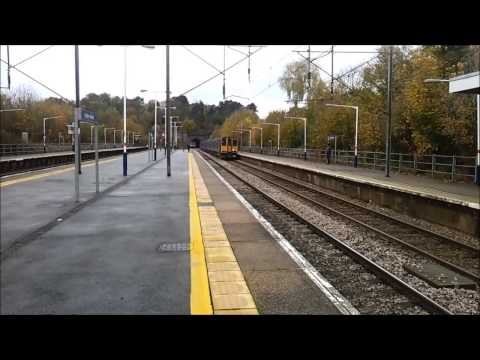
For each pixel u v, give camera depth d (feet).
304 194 75.56
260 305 19.26
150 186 63.52
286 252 28.89
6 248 27.48
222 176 101.96
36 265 23.98
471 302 23.57
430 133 95.86
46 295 19.54
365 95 130.82
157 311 17.93
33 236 30.81
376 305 22.30
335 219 49.29
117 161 142.82
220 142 223.51
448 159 98.07
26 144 175.94
